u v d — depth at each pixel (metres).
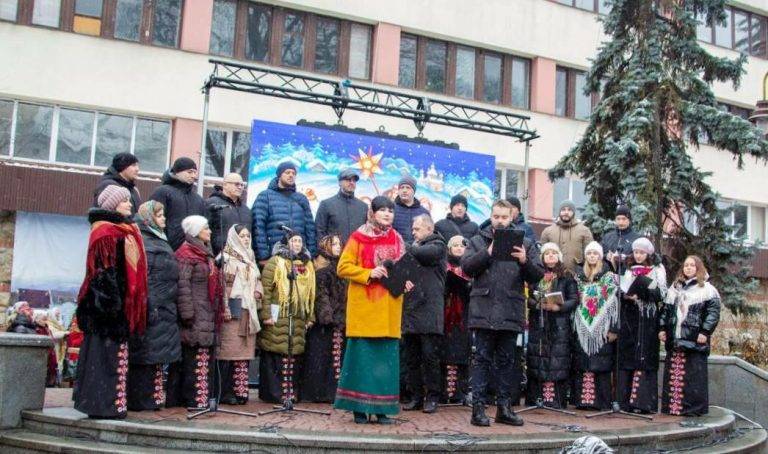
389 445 5.92
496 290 6.95
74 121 16.94
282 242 8.14
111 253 6.49
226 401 7.76
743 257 14.94
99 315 6.45
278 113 18.66
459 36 20.77
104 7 17.22
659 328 8.74
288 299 7.60
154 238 7.09
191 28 17.88
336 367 8.29
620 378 8.60
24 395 7.07
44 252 15.23
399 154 11.73
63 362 13.29
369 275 6.68
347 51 19.62
